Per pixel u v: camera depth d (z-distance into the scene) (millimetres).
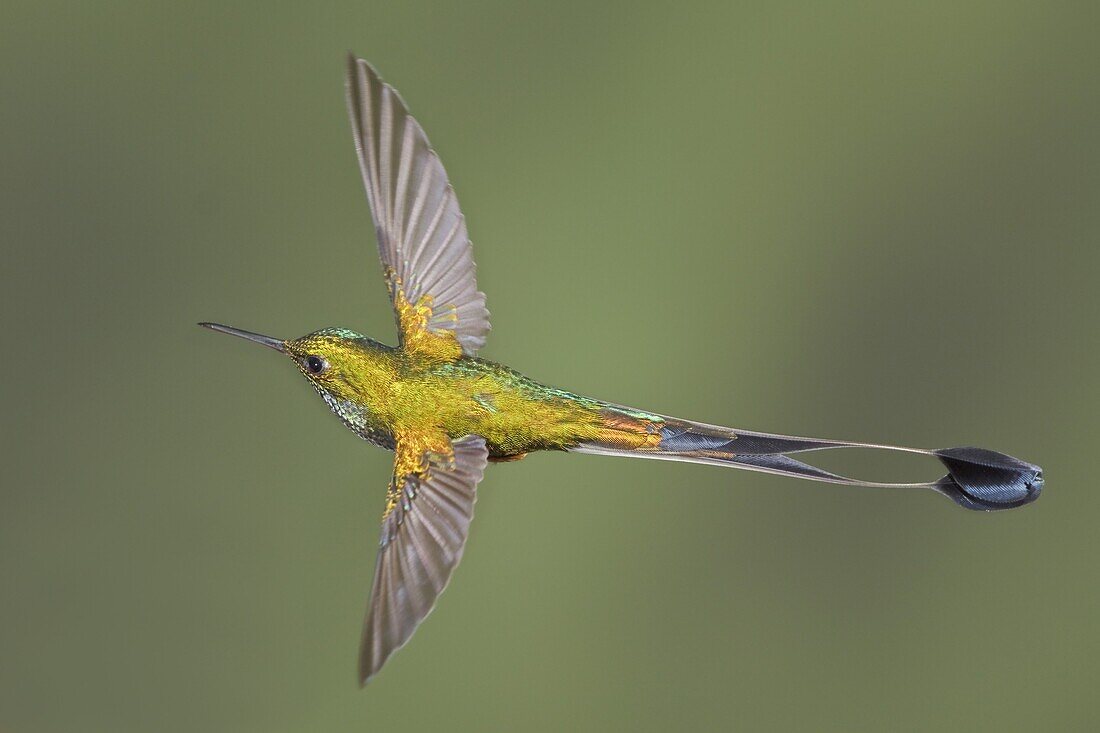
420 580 1823
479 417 1861
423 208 1865
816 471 1853
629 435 1862
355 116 1862
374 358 1862
